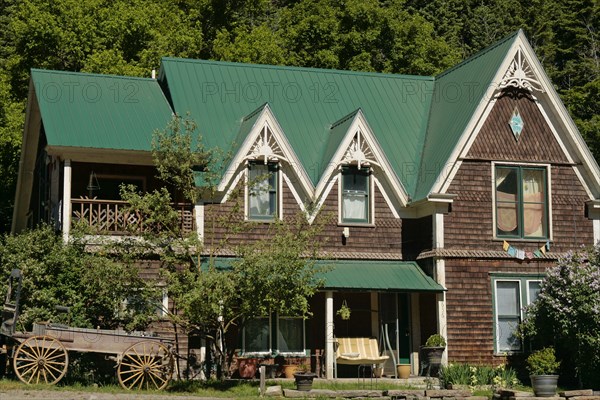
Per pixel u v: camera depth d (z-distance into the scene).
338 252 29.41
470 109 30.08
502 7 70.06
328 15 50.06
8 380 23.38
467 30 69.06
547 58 64.69
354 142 29.50
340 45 49.44
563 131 30.72
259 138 28.66
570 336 27.38
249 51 47.22
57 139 27.17
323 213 29.28
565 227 30.44
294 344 28.64
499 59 30.44
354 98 32.84
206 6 53.34
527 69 30.47
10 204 41.44
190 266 25.92
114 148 27.56
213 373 27.56
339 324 29.39
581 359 27.11
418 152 31.55
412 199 29.88
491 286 29.34
